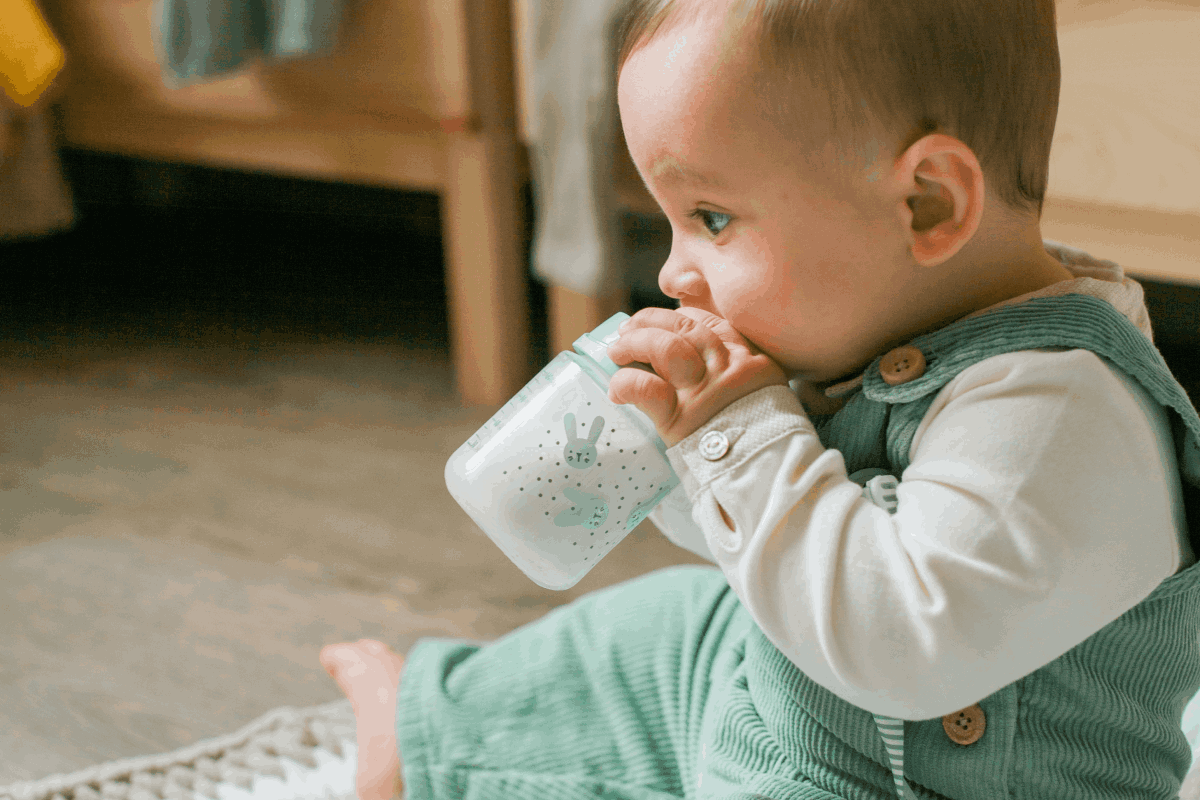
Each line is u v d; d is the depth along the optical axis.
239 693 1.03
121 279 2.22
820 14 0.49
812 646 0.52
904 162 0.51
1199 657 0.62
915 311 0.56
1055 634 0.51
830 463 0.53
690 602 0.76
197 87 1.74
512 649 0.77
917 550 0.51
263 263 2.30
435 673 0.75
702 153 0.52
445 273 2.21
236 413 1.64
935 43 0.50
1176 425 0.56
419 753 0.71
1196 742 0.77
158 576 1.22
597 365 0.58
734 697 0.66
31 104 1.69
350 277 2.20
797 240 0.53
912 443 0.55
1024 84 0.53
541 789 0.70
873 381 0.56
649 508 0.61
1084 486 0.50
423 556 1.25
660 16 0.53
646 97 0.54
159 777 0.89
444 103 1.49
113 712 1.01
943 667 0.50
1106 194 1.08
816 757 0.60
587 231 1.36
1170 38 1.00
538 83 1.35
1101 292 0.57
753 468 0.53
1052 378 0.51
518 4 1.43
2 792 0.87
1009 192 0.55
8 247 2.40
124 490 1.42
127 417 1.63
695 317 0.58
